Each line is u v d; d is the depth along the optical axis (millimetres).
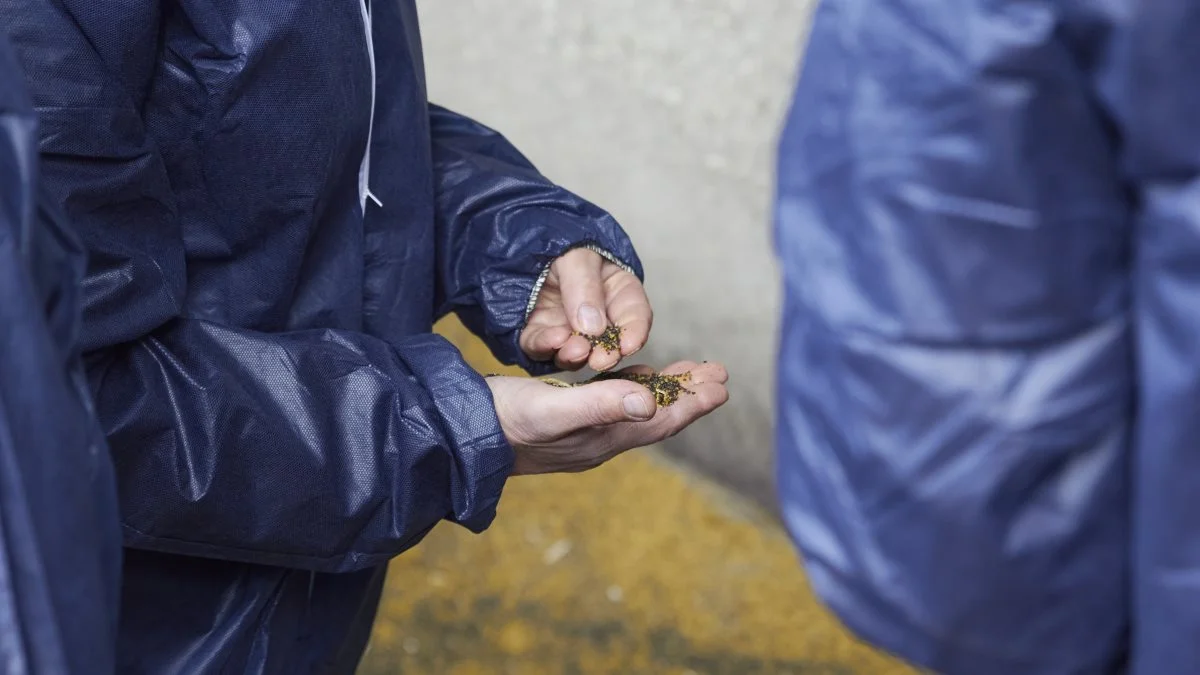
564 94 2850
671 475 2752
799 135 1087
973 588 1061
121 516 1196
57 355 953
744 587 2467
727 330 2646
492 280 1410
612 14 2672
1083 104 996
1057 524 1051
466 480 1242
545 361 1411
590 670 2287
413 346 1282
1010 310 1020
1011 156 999
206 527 1211
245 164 1250
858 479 1073
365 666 2266
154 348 1222
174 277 1226
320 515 1229
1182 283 993
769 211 2496
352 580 1399
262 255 1286
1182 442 1003
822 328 1064
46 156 1152
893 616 1089
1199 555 1018
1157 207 994
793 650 2334
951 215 1015
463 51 3045
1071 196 1007
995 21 995
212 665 1275
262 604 1299
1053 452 1034
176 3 1219
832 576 1100
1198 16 954
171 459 1198
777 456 1121
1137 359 1022
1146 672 1051
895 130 1029
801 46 2361
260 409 1217
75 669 955
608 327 1370
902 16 1028
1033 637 1072
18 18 1144
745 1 2432
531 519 2619
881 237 1037
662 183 2699
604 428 1301
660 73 2621
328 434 1232
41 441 946
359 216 1346
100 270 1186
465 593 2436
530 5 2832
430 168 1394
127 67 1188
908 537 1066
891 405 1049
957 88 1004
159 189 1219
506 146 1496
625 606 2424
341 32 1258
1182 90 967
